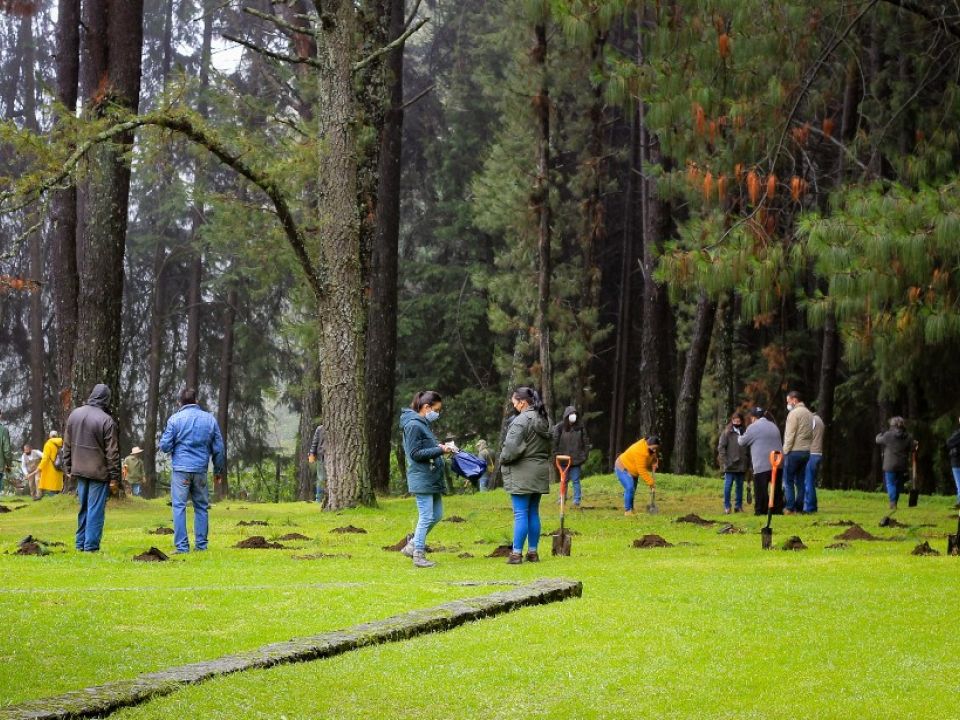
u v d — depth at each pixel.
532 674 6.73
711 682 6.56
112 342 23.80
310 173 21.38
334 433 21.80
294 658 7.08
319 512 22.31
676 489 28.20
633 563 12.30
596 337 38.25
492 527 17.91
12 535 17.16
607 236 48.19
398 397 47.81
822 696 6.22
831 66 22.89
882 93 29.83
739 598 9.44
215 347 55.75
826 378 32.47
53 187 18.45
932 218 14.35
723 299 34.03
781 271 17.05
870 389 35.31
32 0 27.34
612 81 18.89
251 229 24.92
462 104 48.72
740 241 17.20
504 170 36.53
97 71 24.61
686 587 10.11
